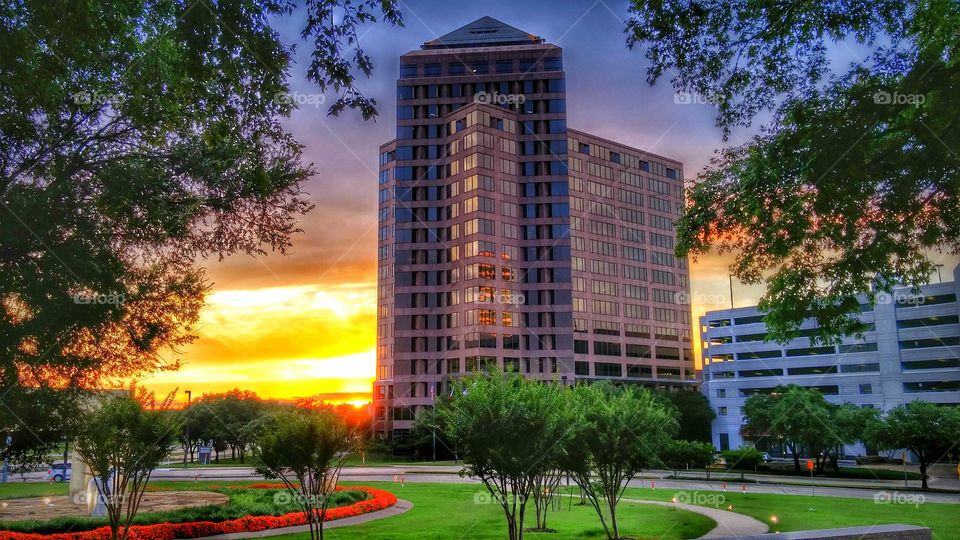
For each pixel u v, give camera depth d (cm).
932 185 1259
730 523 2241
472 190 10569
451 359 10350
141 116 1072
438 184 11056
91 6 966
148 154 1149
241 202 1265
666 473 5675
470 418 1429
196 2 935
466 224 10581
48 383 1045
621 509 2691
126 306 1125
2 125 977
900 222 1287
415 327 10600
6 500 2959
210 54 988
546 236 10769
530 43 11744
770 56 1303
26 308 997
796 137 1299
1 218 966
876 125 1213
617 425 1712
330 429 1702
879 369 8762
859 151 1220
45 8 897
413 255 10838
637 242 12375
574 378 10269
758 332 10194
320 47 1001
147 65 1061
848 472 5391
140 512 2320
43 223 989
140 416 1538
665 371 12212
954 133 1130
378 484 4228
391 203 12562
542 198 10894
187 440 8250
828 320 1433
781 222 1324
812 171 1273
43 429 1066
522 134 11131
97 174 1067
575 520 2311
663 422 1775
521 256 10725
